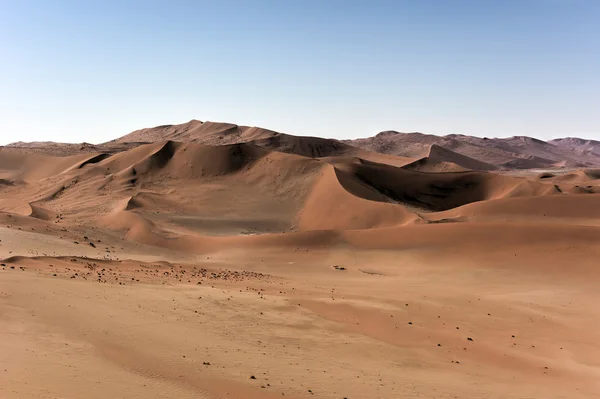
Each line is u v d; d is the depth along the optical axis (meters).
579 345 22.98
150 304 22.94
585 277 36.94
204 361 16.25
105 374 14.04
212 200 81.81
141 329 19.00
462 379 17.55
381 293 31.61
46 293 22.02
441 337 22.95
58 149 175.00
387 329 23.48
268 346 19.14
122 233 53.81
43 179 107.06
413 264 42.84
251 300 26.19
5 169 127.38
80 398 12.04
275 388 14.38
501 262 41.22
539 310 28.41
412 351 20.78
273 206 80.25
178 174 93.75
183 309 22.84
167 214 71.62
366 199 75.12
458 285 35.84
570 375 19.12
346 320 24.36
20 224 45.72
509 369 19.52
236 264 43.72
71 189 90.81
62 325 18.17
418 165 145.88
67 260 32.53
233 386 14.20
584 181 129.62
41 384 12.59
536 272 38.56
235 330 20.75
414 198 94.25
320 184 82.88
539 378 18.55
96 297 22.73
